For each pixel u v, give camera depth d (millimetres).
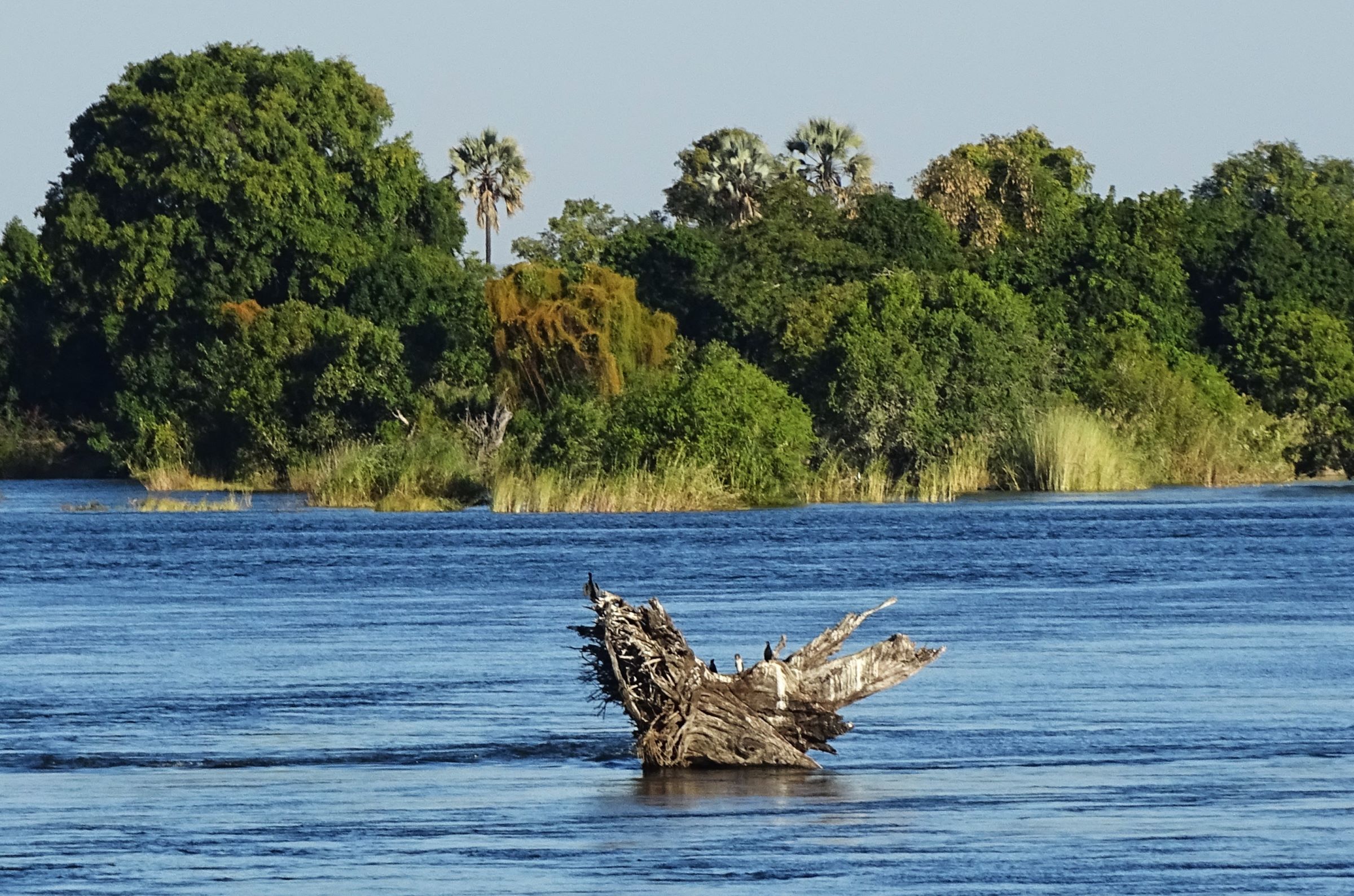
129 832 63781
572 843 61531
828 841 61344
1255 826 62625
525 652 109250
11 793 70750
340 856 60125
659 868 58031
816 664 76562
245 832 63750
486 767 75375
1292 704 87438
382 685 97375
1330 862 57750
